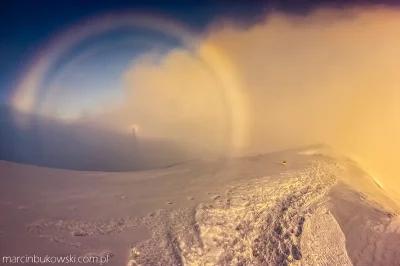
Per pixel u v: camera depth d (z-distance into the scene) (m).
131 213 8.66
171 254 6.90
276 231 8.74
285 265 7.37
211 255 7.28
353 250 8.45
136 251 6.80
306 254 7.90
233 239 8.12
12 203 8.30
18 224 7.19
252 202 10.12
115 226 7.81
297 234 8.69
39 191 9.46
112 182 11.22
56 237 6.89
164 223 8.24
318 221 9.53
